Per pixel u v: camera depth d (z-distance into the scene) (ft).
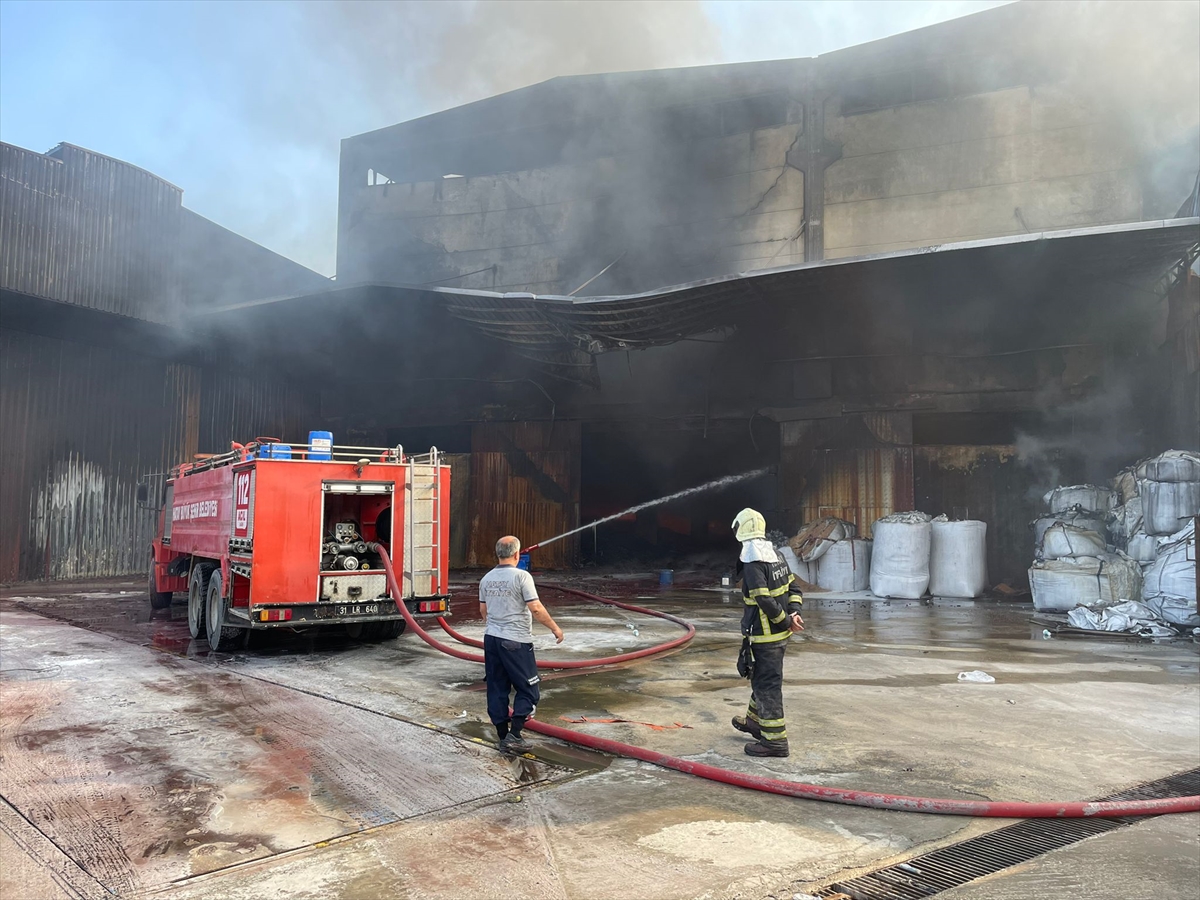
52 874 9.83
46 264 53.42
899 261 42.50
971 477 53.16
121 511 61.72
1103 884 9.59
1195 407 38.91
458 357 71.51
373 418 75.31
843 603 45.19
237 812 11.96
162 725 17.13
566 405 67.26
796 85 63.62
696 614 38.40
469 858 10.23
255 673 23.32
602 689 20.74
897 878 9.72
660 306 51.31
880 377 55.36
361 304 58.90
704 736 16.07
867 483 55.06
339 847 10.62
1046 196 55.16
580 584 56.18
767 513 62.85
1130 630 31.65
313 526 25.70
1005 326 52.31
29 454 56.29
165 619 36.73
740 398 60.39
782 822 11.55
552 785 13.19
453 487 71.15
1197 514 34.71
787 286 48.26
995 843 10.89
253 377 72.33
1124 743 15.71
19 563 55.42
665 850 10.49
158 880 9.64
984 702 19.29
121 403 62.28
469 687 21.13
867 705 18.90
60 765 14.33
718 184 66.18
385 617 26.55
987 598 47.29
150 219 60.39
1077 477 50.37
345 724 17.16
